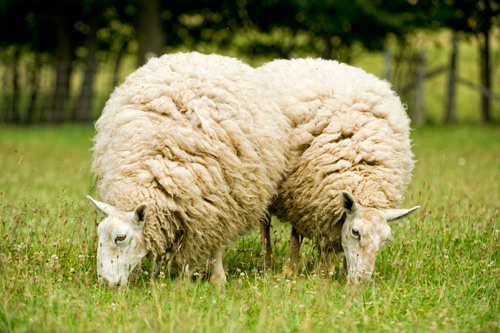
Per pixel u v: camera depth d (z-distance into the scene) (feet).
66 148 64.03
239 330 16.51
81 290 19.11
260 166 22.25
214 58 23.90
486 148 63.26
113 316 17.39
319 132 24.04
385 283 21.34
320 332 16.94
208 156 21.11
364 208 21.66
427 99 106.73
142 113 21.43
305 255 24.91
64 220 25.58
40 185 38.93
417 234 26.13
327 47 92.79
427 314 18.10
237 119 22.00
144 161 20.51
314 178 23.26
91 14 92.43
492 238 24.32
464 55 139.54
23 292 18.83
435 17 87.97
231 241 22.80
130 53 113.70
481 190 35.78
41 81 92.99
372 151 23.12
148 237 20.35
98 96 104.73
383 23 85.51
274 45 104.22
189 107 21.58
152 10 82.23
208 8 95.09
